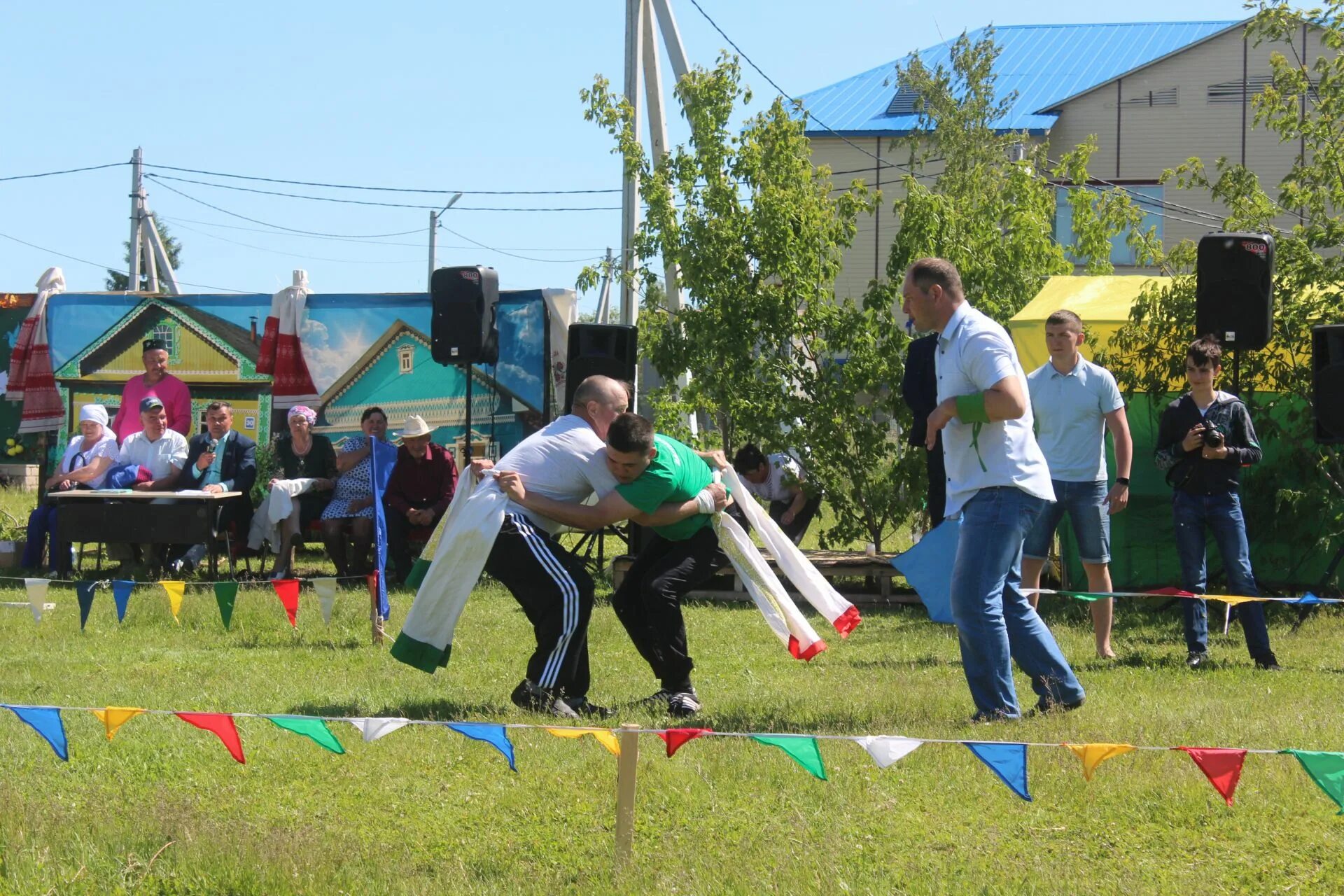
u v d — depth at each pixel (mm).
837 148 37375
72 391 16078
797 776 5520
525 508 6887
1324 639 9445
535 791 5426
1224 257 9820
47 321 16062
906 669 8242
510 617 10609
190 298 15898
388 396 15672
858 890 4266
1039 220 14641
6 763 5805
